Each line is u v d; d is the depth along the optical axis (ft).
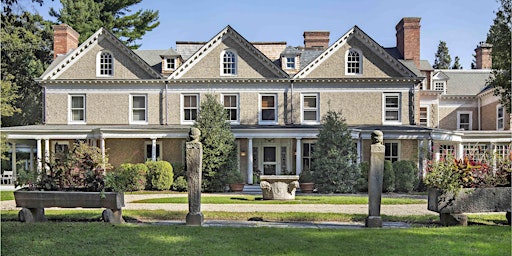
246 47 88.02
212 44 88.12
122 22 144.77
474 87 113.39
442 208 32.19
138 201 52.42
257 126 84.48
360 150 80.69
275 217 38.27
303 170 82.94
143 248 24.31
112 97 88.07
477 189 32.12
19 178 34.68
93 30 136.77
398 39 100.99
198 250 23.84
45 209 42.88
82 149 36.01
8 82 104.88
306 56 96.84
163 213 39.40
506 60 71.51
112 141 87.40
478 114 110.93
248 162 81.82
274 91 87.76
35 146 103.24
